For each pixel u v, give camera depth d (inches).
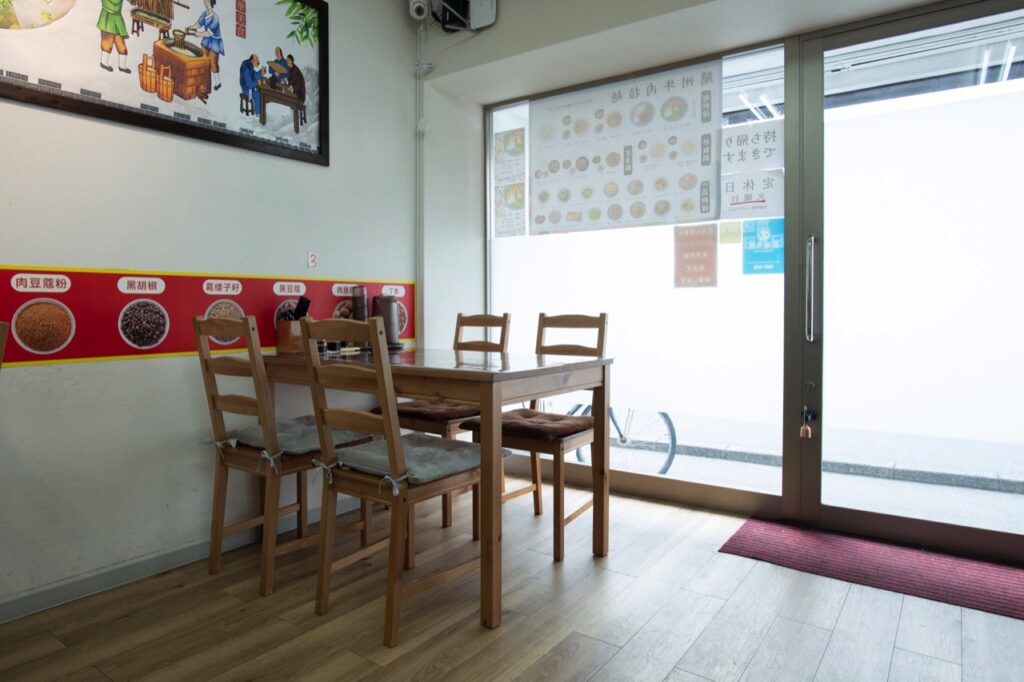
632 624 76.9
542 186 143.4
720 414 122.7
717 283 121.7
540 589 86.5
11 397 79.3
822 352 109.7
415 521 114.7
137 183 90.5
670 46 117.7
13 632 76.2
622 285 133.6
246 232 104.3
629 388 133.4
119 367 89.1
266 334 107.6
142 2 90.4
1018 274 95.0
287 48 109.8
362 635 74.7
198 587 88.5
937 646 71.7
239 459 90.2
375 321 70.2
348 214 121.6
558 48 119.0
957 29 98.7
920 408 102.6
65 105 82.6
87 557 86.4
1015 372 95.7
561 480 94.8
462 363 87.4
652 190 128.3
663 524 112.7
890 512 104.8
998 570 91.7
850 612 79.7
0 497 78.6
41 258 81.4
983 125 97.0
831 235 109.1
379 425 72.5
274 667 68.0
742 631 75.2
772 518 115.0
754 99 116.9
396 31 131.2
